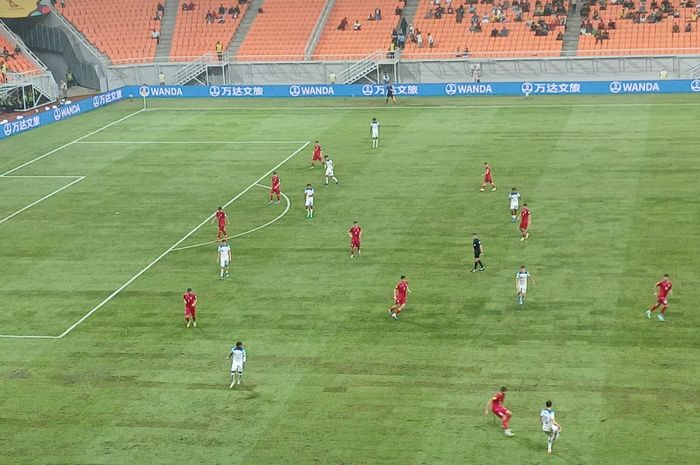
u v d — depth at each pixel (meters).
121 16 133.00
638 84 110.12
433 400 45.47
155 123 107.25
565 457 40.41
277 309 56.47
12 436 43.97
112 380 48.94
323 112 109.06
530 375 47.38
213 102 118.12
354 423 43.78
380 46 123.88
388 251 64.81
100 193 81.62
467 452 41.06
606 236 65.38
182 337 53.41
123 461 41.62
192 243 68.50
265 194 79.12
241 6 132.50
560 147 88.38
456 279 59.59
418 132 97.06
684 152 84.44
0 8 123.00
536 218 69.75
